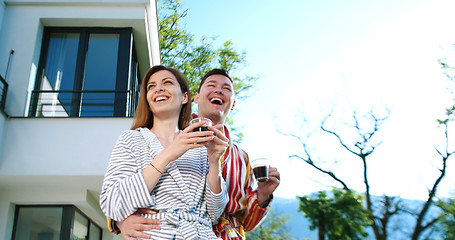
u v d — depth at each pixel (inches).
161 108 57.2
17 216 263.6
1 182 247.4
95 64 295.0
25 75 273.0
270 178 69.9
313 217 519.8
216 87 78.0
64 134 244.2
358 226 503.2
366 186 527.2
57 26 302.5
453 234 471.2
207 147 51.7
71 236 260.8
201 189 51.2
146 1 302.4
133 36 319.6
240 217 69.8
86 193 264.4
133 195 44.8
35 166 236.7
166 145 55.9
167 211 46.6
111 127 246.5
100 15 300.8
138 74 394.0
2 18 287.0
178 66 586.9
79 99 281.7
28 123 245.4
